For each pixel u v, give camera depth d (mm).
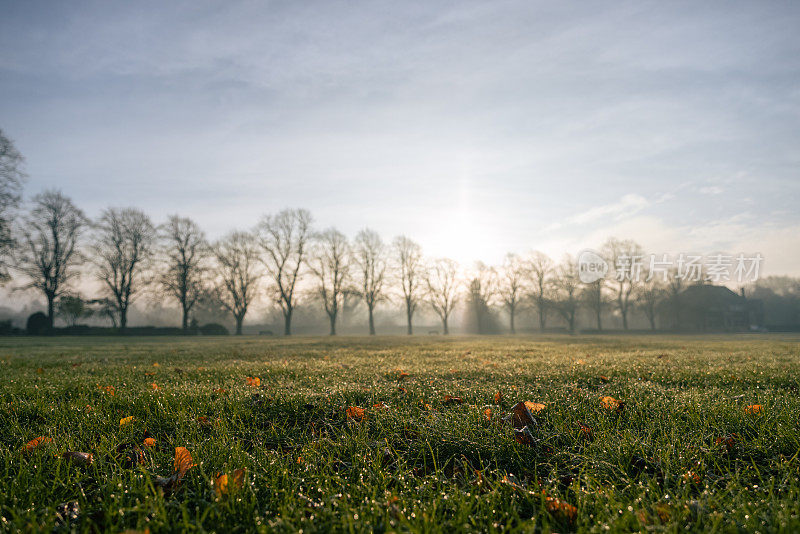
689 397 3613
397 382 4855
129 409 3469
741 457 2289
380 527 1624
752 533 1516
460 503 1802
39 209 39031
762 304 88688
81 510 1773
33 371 6836
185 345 18953
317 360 8562
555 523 1670
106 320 51438
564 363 7117
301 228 52500
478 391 4109
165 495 1951
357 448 2465
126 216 45031
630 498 1886
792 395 3744
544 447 2488
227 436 2723
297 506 1792
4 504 1800
